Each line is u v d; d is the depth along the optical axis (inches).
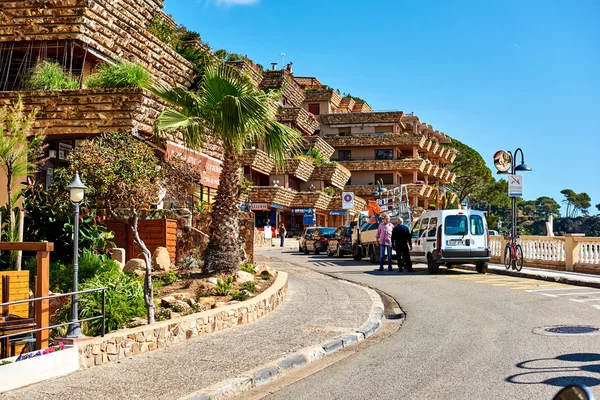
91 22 843.4
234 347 385.7
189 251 714.2
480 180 3983.8
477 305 569.6
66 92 786.2
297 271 901.8
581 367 321.1
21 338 367.6
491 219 3147.1
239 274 596.7
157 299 490.9
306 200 2391.7
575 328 438.3
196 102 613.6
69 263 573.0
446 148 3516.2
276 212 2348.7
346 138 3021.7
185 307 475.2
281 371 334.6
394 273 909.2
